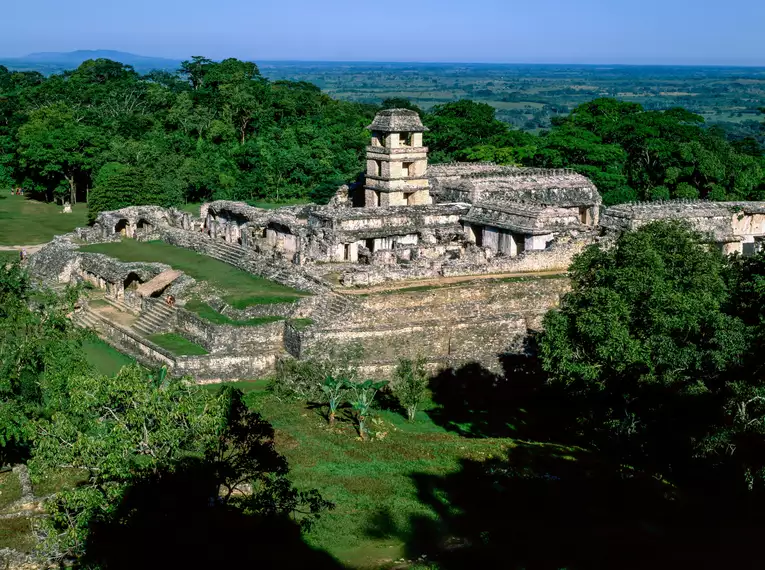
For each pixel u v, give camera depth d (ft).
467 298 200.44
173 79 565.12
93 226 287.48
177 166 383.24
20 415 122.52
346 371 166.50
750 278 131.13
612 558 104.37
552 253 220.02
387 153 253.65
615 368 131.64
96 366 181.16
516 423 165.17
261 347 183.01
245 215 257.75
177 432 97.19
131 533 91.45
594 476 131.03
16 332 130.52
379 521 114.52
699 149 332.19
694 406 118.62
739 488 115.44
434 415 166.30
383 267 204.13
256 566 99.09
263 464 109.50
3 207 365.20
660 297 129.80
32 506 118.21
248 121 466.29
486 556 105.19
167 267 223.92
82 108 476.13
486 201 246.06
